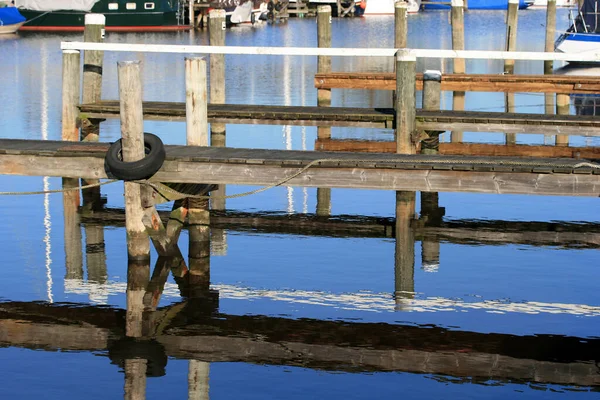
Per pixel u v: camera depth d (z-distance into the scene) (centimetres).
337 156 3072
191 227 3189
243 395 2117
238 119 4425
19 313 2617
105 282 2884
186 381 2189
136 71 2878
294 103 6456
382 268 3030
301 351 2358
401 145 4081
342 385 2164
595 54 4062
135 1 14088
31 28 13975
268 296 2759
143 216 3011
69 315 2606
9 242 3309
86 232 3447
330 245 3297
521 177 2831
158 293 2789
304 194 4094
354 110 4481
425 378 2198
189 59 3281
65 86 4372
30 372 2236
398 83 4047
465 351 2350
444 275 2953
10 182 4203
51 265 3052
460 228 3512
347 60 9731
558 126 4159
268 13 16800
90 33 4541
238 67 9025
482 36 13188
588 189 2802
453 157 3083
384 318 2577
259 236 3409
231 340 2428
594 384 2167
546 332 2475
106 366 2270
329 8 5597
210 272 2989
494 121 4184
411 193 3925
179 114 4525
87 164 3042
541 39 12594
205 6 14838
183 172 2972
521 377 2203
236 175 2955
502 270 3002
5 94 6912
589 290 2808
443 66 9006
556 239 3356
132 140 2919
